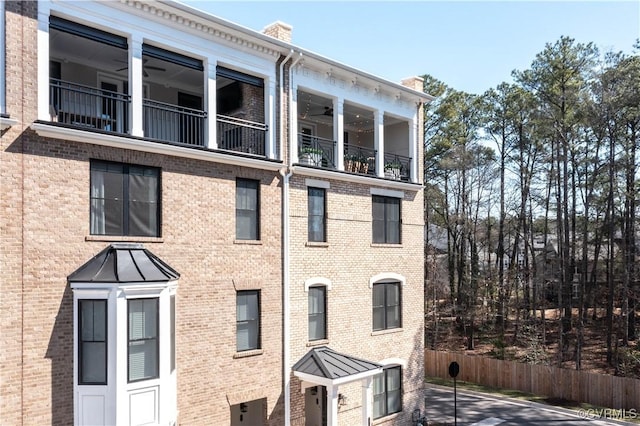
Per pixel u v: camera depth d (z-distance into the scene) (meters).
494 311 38.38
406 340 20.42
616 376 26.41
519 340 34.38
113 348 11.14
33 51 11.32
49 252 11.35
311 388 18.78
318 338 17.33
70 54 15.00
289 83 16.69
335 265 17.91
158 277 11.95
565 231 32.34
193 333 13.68
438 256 42.38
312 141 19.88
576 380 25.28
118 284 11.22
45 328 11.16
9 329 10.70
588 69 31.31
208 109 14.52
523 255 40.78
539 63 33.38
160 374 11.88
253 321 15.35
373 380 18.89
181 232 13.66
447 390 28.08
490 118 39.53
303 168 16.77
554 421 21.97
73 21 12.16
